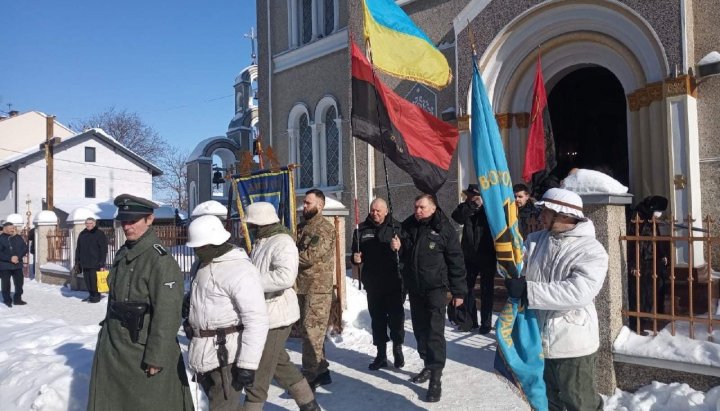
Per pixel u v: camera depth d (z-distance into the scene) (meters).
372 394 4.84
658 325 4.68
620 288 4.51
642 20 7.22
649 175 7.41
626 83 7.86
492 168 4.19
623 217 4.61
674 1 6.95
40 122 36.91
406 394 4.81
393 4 5.73
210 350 3.34
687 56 6.88
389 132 5.48
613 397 4.30
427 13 9.97
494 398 4.64
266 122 15.51
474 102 4.37
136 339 3.33
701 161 7.01
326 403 4.69
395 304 5.47
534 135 8.17
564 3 7.96
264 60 15.58
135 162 35.03
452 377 5.19
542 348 3.19
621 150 11.09
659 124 7.21
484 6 8.79
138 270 3.40
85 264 11.03
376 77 5.38
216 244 3.37
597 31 7.92
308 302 4.95
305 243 5.05
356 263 5.42
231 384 3.35
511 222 4.00
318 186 14.02
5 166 31.23
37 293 12.80
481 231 6.58
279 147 15.23
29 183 31.59
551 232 3.32
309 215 5.22
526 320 3.24
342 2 13.41
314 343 4.92
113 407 3.36
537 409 3.19
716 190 6.90
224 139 26.91
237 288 3.31
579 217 3.16
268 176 7.07
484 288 6.64
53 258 14.81
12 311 9.06
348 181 13.05
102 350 3.43
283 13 15.13
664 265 5.18
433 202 4.85
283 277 3.84
